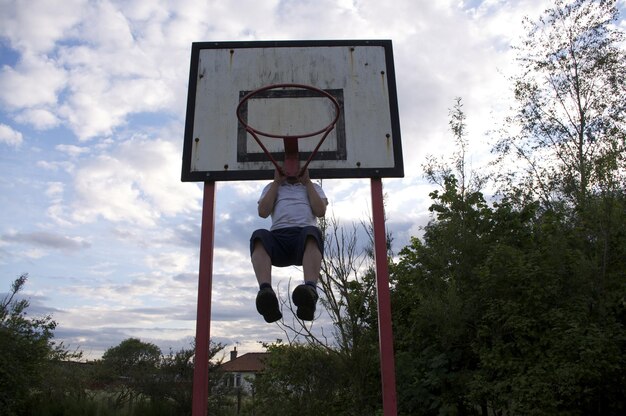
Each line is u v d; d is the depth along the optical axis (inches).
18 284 440.5
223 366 531.5
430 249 359.3
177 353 516.7
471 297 315.3
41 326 445.7
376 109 169.6
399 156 163.9
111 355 820.6
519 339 280.4
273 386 394.3
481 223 364.5
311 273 117.6
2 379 406.6
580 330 252.7
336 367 366.9
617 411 266.5
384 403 142.1
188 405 491.2
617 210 301.4
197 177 160.4
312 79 173.2
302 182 133.9
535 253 301.1
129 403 501.0
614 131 540.4
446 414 304.3
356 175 161.6
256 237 122.3
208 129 166.1
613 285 286.7
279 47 177.6
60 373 510.3
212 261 153.2
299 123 167.3
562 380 251.8
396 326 370.9
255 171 161.0
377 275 153.2
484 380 287.7
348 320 374.9
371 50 178.1
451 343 323.0
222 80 173.2
